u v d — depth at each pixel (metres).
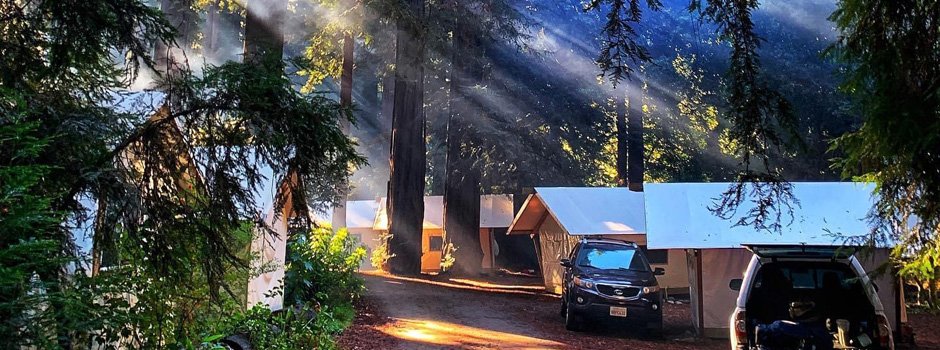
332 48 20.97
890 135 3.80
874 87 3.93
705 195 14.81
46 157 3.60
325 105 4.36
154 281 4.33
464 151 30.30
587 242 16.20
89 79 4.07
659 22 29.64
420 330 13.15
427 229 32.56
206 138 4.16
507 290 23.36
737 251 13.83
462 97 28.02
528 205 22.58
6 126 2.93
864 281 8.38
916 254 4.70
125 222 3.78
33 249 2.75
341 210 29.95
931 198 4.01
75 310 3.42
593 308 13.89
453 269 29.03
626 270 15.01
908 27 3.85
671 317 16.97
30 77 3.78
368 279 24.56
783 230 13.20
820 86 26.25
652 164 34.88
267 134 4.05
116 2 3.81
